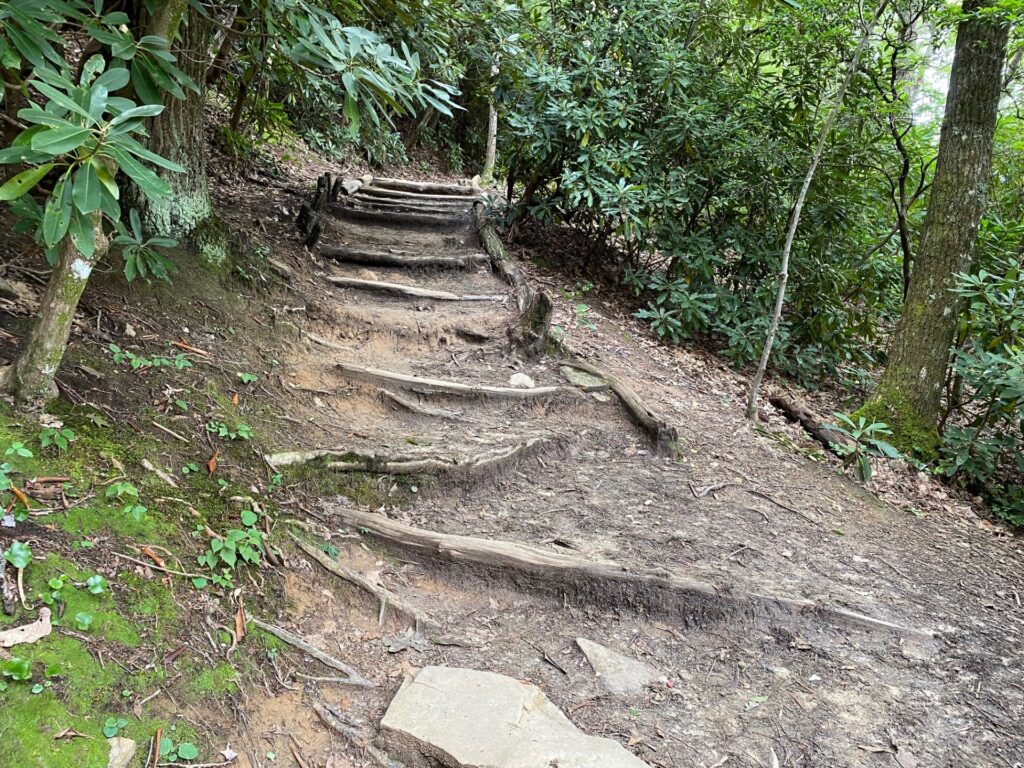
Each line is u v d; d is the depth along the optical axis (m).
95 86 1.95
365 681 2.47
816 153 5.33
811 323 7.41
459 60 6.07
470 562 3.11
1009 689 2.88
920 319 5.85
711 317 7.20
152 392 3.13
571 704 2.53
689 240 7.07
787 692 2.72
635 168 7.07
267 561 2.70
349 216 7.44
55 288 2.53
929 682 2.87
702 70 7.28
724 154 6.98
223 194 6.63
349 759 2.18
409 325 5.16
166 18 2.72
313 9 2.88
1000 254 6.47
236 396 3.51
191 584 2.37
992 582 3.83
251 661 2.30
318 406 3.96
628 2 7.33
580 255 8.12
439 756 2.17
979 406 6.23
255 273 4.68
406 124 15.38
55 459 2.43
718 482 4.23
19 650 1.83
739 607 3.08
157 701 1.99
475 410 4.48
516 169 7.98
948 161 5.77
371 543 3.14
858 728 2.57
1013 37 5.59
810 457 5.11
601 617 3.04
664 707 2.58
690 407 5.31
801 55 6.82
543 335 5.20
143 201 3.96
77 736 1.77
